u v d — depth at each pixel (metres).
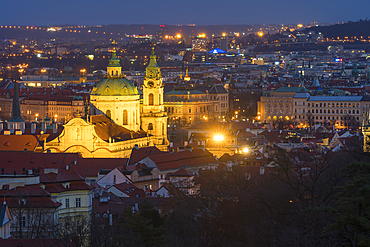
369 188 184.75
